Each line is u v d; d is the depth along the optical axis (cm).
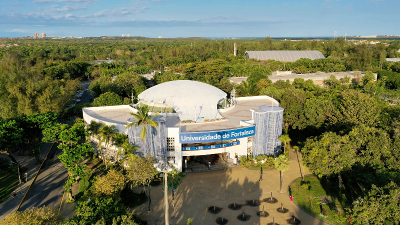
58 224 3706
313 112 7838
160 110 7656
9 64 12031
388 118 7269
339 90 11462
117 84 12481
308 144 5725
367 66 19525
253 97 9819
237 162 6775
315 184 5747
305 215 4703
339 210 4797
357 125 6278
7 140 6544
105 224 3578
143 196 5244
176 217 4647
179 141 6200
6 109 8756
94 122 6359
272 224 4453
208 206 4972
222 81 12825
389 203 3606
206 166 6619
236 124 7019
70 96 11188
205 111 7469
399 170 4991
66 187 5091
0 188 5653
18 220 3416
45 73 16375
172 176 4875
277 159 5466
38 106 8819
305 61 19100
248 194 5375
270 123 6731
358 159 5284
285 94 9656
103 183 4694
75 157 5353
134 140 6288
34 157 7269
